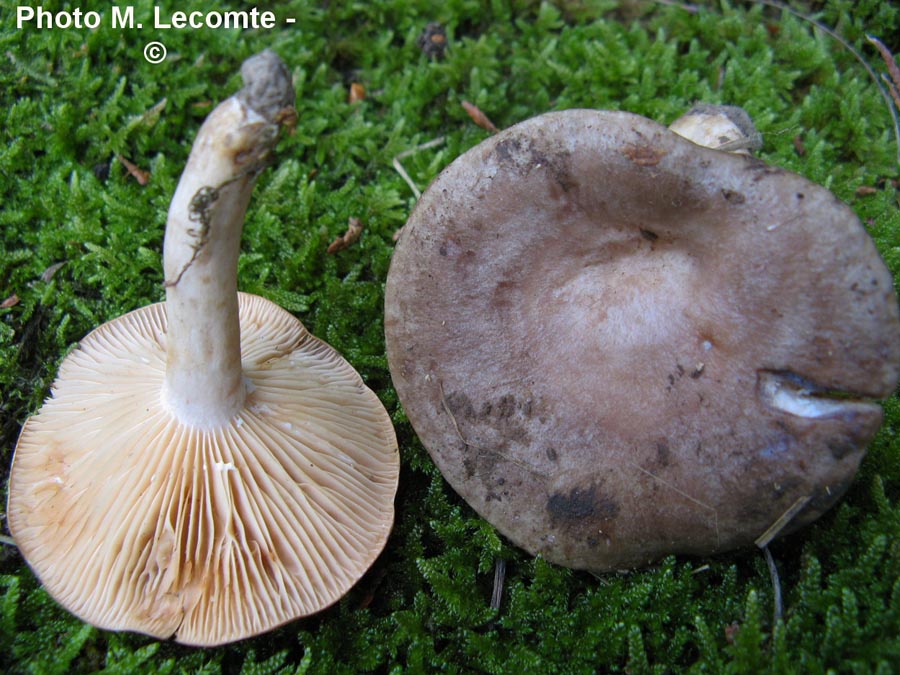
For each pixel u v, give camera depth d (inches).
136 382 4.3
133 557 3.9
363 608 4.9
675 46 7.4
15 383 5.6
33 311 5.9
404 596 5.0
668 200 3.9
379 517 4.5
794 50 7.4
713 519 4.4
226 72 7.3
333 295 6.2
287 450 4.3
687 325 4.3
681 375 4.3
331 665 4.5
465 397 4.6
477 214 4.2
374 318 6.2
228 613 3.8
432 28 7.7
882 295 3.8
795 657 4.2
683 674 4.4
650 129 3.8
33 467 4.3
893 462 4.9
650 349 4.4
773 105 7.1
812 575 4.4
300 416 4.5
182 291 3.6
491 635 4.7
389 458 4.9
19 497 4.2
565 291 4.5
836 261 3.7
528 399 4.6
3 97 6.6
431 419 4.7
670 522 4.4
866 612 4.4
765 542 4.5
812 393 4.1
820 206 3.7
